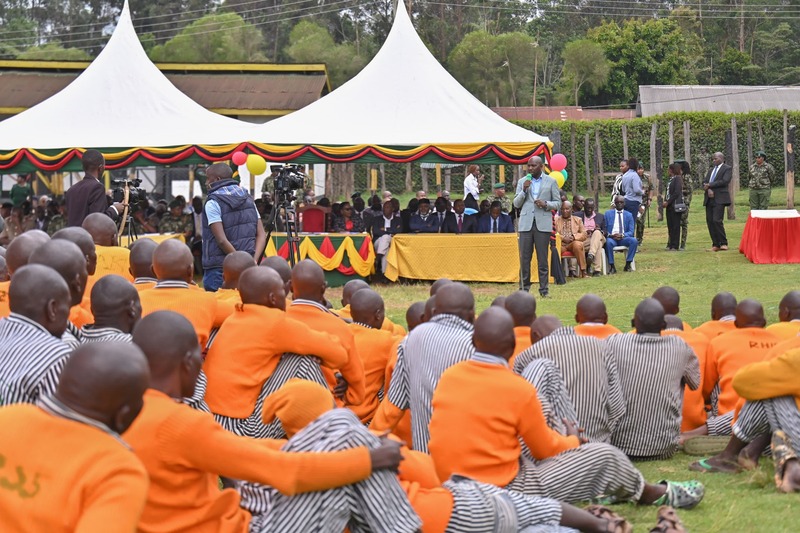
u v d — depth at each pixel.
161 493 3.36
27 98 28.61
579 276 17.00
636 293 14.41
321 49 57.12
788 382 5.45
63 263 4.67
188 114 17.22
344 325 5.79
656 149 32.72
